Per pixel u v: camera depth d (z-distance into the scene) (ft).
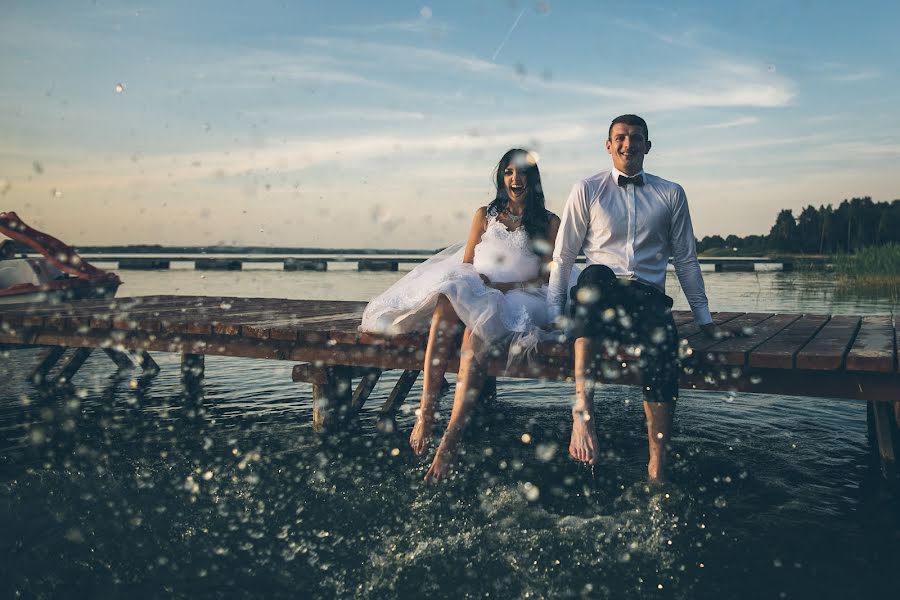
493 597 5.29
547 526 6.67
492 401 13.26
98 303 16.38
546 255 9.25
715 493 7.68
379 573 5.70
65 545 6.25
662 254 8.30
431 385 8.09
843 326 11.10
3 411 12.31
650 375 7.55
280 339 10.71
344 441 10.25
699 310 8.83
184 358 14.89
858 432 10.50
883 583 5.48
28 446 9.78
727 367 8.41
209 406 12.82
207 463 8.96
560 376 8.66
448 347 8.20
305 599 5.27
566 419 11.79
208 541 6.37
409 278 9.55
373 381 12.30
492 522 6.79
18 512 7.05
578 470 8.59
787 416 11.58
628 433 10.55
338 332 10.10
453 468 7.60
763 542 6.30
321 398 10.78
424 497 7.57
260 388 14.62
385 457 9.32
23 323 13.25
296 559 5.97
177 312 13.96
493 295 8.27
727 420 11.28
